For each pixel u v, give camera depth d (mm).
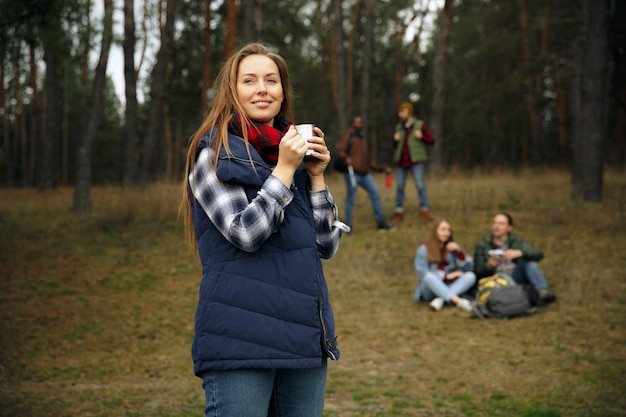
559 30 28609
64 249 10242
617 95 19078
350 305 7215
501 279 6805
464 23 32125
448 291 6965
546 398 4324
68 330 6398
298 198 1961
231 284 1871
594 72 12547
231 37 15430
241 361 1835
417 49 33375
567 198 13039
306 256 1916
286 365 1845
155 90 19531
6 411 4035
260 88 2014
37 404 4234
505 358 5297
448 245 7191
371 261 9102
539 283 6980
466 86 32906
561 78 31922
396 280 8250
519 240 7094
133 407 4250
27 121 50812
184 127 38344
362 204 13156
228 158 1888
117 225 11812
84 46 9828
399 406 4266
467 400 4355
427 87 33469
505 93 32688
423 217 11234
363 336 6098
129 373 5141
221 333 1854
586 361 5133
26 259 9602
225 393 1852
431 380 4828
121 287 8172
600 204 12203
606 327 6027
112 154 42906
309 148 1973
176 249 10156
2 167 47906
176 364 5398
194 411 4180
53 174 23953
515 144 40500
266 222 1806
